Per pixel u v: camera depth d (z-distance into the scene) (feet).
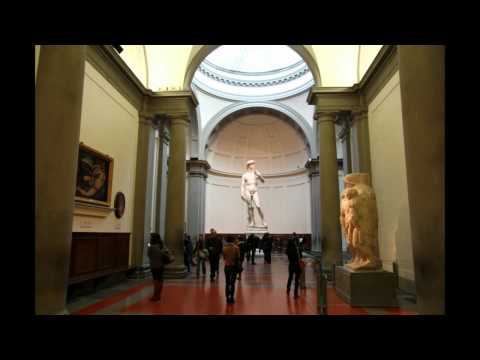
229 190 80.89
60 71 10.46
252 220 63.21
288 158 80.43
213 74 68.44
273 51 68.49
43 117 10.00
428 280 7.14
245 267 42.01
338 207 33.47
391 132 27.58
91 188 24.44
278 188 81.05
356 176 21.95
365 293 19.47
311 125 67.87
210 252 29.81
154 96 35.09
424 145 7.38
